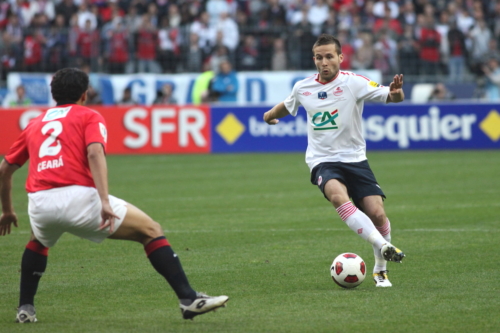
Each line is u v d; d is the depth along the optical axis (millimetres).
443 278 20391
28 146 15516
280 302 17828
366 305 17297
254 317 16328
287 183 45312
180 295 15219
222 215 33688
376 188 19984
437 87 67812
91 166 14719
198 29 76500
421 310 16719
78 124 15180
